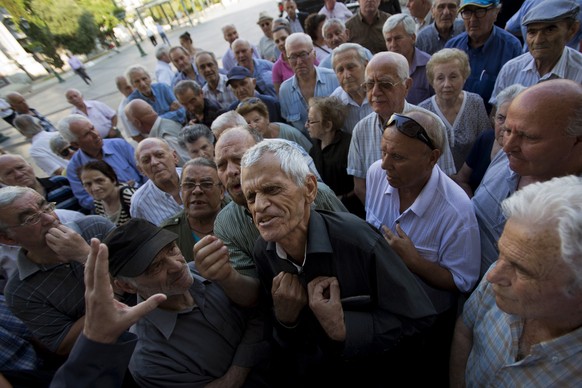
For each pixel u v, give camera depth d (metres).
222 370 1.37
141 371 1.27
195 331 1.36
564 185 0.79
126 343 1.00
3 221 1.57
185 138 2.67
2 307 1.96
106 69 20.47
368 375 1.40
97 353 0.94
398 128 1.45
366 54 2.88
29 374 1.52
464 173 2.30
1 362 1.62
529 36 2.25
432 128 1.44
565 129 1.14
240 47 4.84
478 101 2.43
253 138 1.73
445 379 1.59
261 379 1.47
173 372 1.29
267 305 1.50
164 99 5.09
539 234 0.76
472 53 3.05
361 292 1.22
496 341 1.09
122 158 3.80
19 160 3.16
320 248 1.11
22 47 20.17
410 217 1.66
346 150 2.69
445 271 1.58
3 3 18.44
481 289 1.23
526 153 1.24
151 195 2.57
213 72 4.59
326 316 1.10
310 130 2.73
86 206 3.57
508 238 0.83
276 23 4.79
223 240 1.71
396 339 1.22
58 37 21.52
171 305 1.35
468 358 1.27
